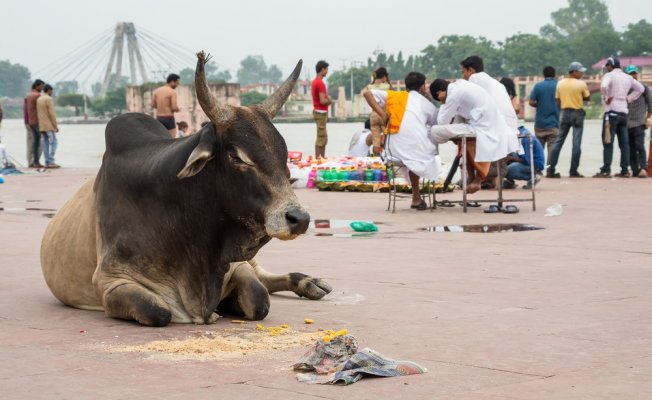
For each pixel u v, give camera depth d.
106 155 6.56
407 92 13.15
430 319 6.14
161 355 5.19
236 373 4.77
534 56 165.62
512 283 7.56
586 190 16.42
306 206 14.27
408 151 13.02
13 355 5.21
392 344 5.40
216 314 6.29
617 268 8.26
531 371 4.75
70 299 6.71
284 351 5.26
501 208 13.12
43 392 4.45
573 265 8.45
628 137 19.91
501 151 12.67
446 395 4.33
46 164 25.84
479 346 5.33
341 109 113.81
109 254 6.28
